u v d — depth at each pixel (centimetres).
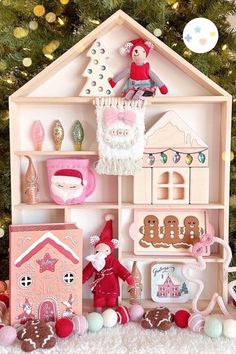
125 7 119
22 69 128
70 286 99
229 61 126
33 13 124
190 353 87
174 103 109
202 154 106
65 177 106
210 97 103
